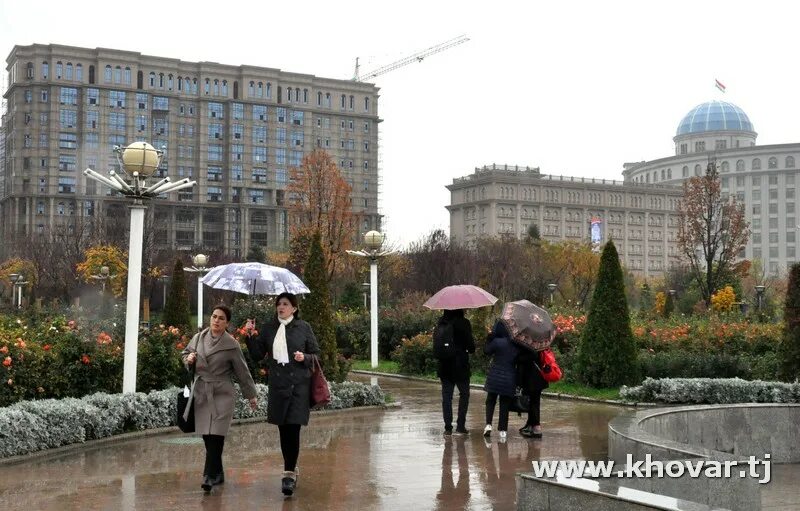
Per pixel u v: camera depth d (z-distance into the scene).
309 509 6.66
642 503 5.06
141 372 11.78
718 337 18.64
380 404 14.28
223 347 7.34
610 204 127.19
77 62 109.06
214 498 7.02
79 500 6.91
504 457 9.24
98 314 31.39
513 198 120.44
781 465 9.80
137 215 10.99
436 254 52.47
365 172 126.94
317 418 12.86
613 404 14.64
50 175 107.00
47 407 9.41
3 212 112.50
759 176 133.25
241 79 117.75
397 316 25.41
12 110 109.50
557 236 122.81
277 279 8.14
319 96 124.00
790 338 13.97
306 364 7.20
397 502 6.95
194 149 115.44
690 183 42.56
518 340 10.43
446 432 11.01
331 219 55.16
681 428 9.27
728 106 141.25
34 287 51.50
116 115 110.25
